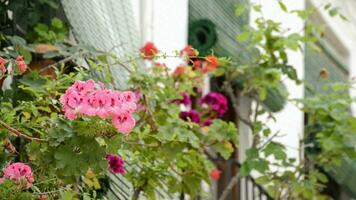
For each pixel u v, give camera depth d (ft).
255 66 26.58
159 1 29.01
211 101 25.43
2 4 20.52
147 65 24.70
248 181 32.09
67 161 14.44
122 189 19.56
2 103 16.48
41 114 16.69
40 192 15.12
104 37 21.52
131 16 23.52
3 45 19.90
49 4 20.61
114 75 20.17
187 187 20.03
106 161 14.55
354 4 43.21
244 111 32.55
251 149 25.81
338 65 41.09
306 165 27.09
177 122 19.38
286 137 34.76
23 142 16.29
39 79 17.95
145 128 18.12
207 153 30.58
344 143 26.78
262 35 26.78
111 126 14.43
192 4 30.55
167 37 29.12
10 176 14.82
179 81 23.54
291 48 26.58
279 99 32.17
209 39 30.32
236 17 31.37
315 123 28.73
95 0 21.48
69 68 19.56
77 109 14.19
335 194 38.19
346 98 27.20
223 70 26.27
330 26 41.04
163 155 19.04
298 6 36.58
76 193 15.75
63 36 20.26
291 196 27.14
